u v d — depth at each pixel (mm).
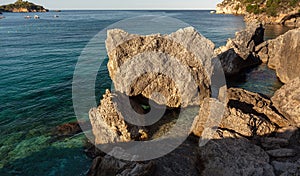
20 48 45906
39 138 15352
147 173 11031
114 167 11633
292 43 23125
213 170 11047
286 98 16141
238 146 11719
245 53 28891
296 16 84688
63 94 22516
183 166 11992
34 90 23422
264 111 15367
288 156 11523
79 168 12742
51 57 37312
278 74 25734
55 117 18125
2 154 13930
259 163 10820
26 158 13570
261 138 12664
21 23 112938
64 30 79938
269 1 94062
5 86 24406
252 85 24250
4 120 17781
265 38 52875
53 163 13125
